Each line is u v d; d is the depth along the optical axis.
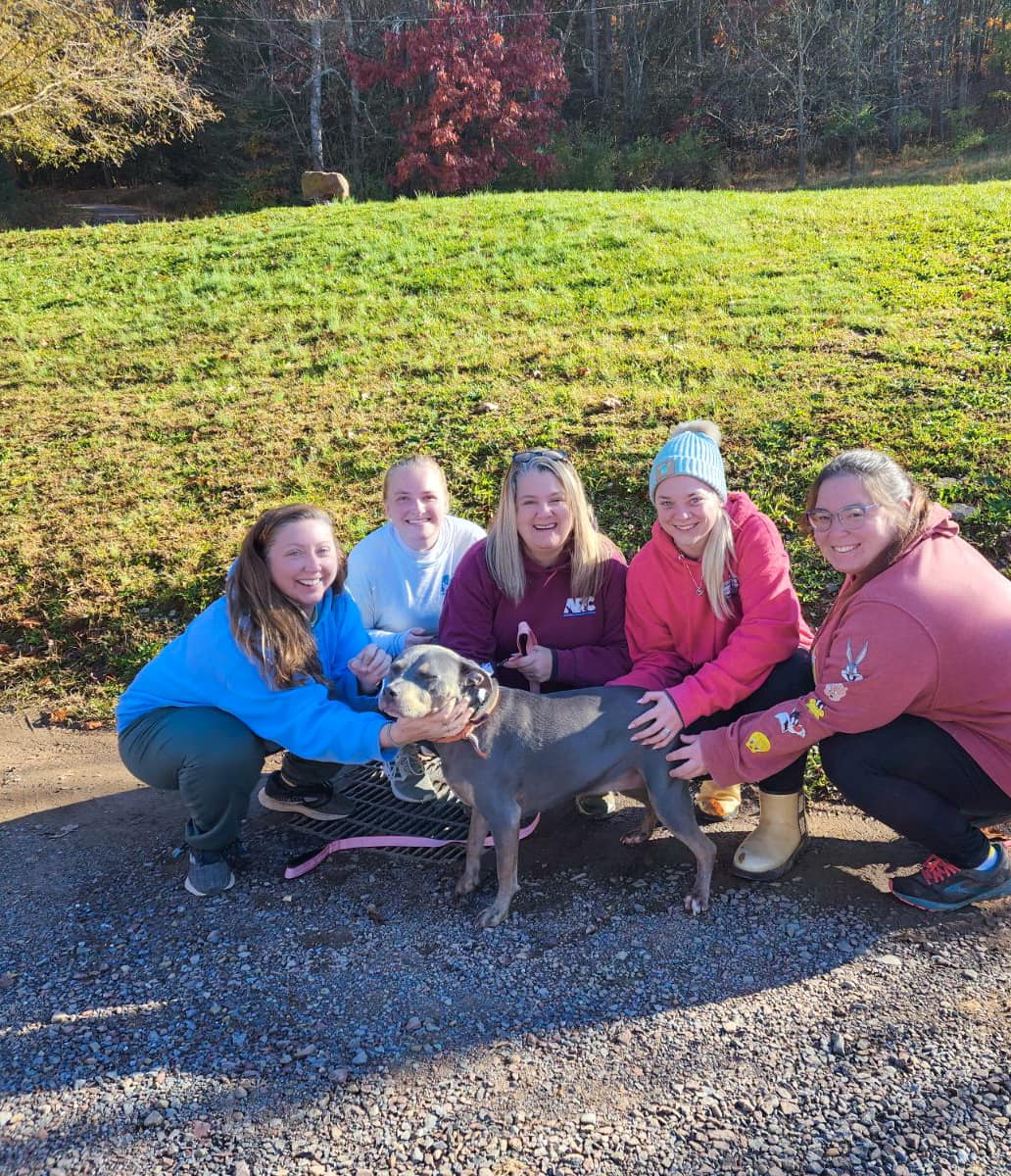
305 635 3.32
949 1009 2.62
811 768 3.89
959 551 2.95
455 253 12.02
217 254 13.25
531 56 32.50
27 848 3.75
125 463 7.48
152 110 23.78
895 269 9.48
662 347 8.16
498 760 3.09
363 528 6.00
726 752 3.10
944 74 39.19
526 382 7.85
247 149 35.31
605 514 5.83
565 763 3.15
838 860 3.34
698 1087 2.44
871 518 2.85
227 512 6.56
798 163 35.31
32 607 5.79
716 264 10.33
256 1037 2.70
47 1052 2.68
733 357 7.69
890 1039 2.54
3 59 20.98
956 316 7.85
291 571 3.28
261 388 8.67
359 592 4.14
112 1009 2.83
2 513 6.90
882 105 36.50
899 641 2.79
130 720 3.40
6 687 5.23
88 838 3.80
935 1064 2.44
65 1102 2.50
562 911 3.19
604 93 39.25
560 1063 2.54
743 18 37.34
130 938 3.16
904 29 37.56
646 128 37.97
